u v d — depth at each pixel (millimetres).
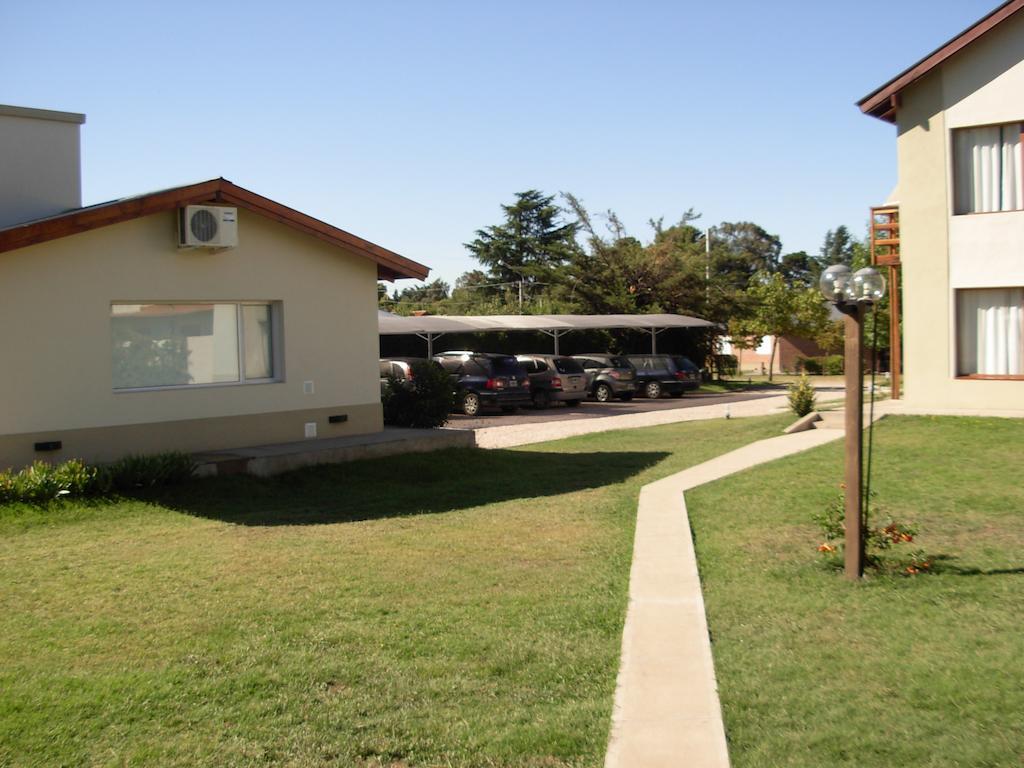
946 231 17531
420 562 8406
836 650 5992
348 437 14883
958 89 17250
